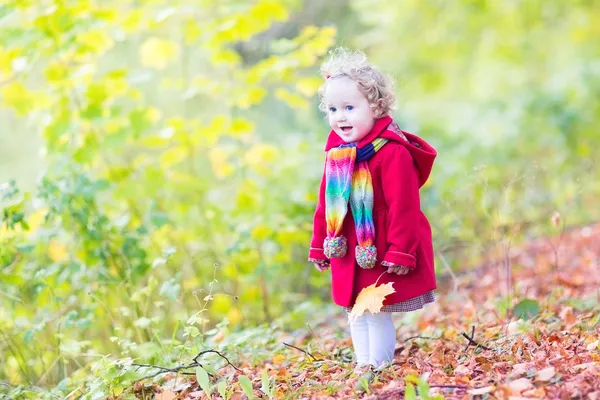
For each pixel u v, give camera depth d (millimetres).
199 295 5836
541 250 7102
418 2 13664
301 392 3404
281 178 7781
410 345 4324
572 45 17062
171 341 4152
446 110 16891
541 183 8672
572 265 6297
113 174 6230
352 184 3627
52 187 5199
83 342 4355
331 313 5930
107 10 6375
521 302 4598
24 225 4836
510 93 16281
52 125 5945
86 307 5008
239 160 7328
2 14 5840
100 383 3562
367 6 12984
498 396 2963
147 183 6398
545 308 4766
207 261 6395
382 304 3584
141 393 3711
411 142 3824
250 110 11156
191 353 4125
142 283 5547
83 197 5367
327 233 3695
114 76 6328
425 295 3703
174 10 6184
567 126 11273
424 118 14922
